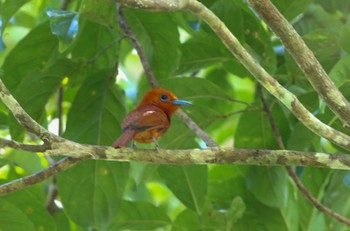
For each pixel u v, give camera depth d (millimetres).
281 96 9227
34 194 12102
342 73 10039
